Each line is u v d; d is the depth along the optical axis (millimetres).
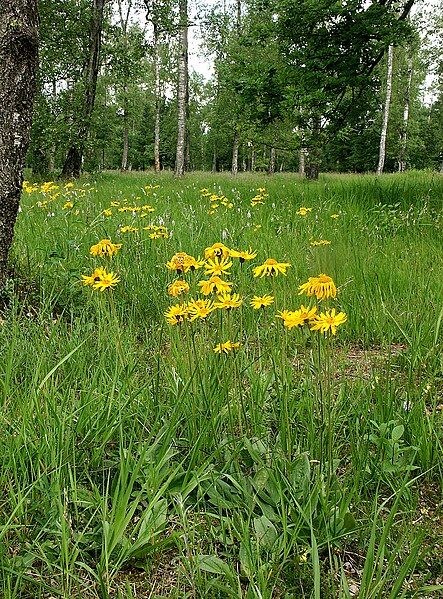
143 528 1708
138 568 1729
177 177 21047
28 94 3650
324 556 1767
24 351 2678
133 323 3455
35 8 3588
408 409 2449
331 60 10461
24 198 8844
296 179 19062
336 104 10945
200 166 63656
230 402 2412
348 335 3602
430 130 52062
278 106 10977
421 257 4938
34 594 1563
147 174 23922
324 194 9711
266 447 2113
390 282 4203
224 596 1577
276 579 1519
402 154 42969
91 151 20656
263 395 2422
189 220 6164
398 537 1792
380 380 2615
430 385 2621
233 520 1771
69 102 18953
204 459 2100
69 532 1676
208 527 1826
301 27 10477
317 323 1873
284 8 10266
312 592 1554
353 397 2545
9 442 1963
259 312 3508
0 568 1545
